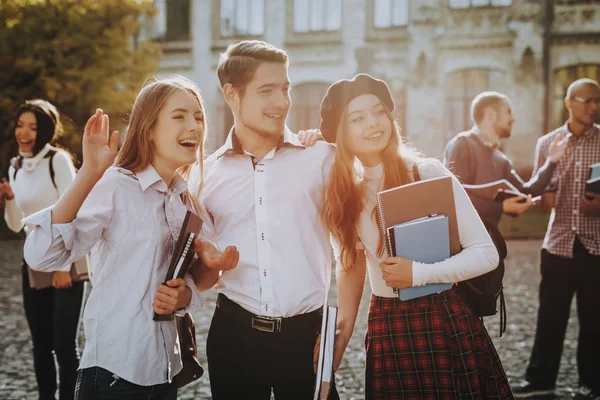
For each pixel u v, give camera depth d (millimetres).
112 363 2332
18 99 17734
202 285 2643
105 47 18609
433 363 2611
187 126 2469
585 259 4449
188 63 23453
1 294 8656
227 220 2805
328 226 2795
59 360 3982
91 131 2297
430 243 2518
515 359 5387
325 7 22469
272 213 2744
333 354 2502
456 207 2605
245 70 2695
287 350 2701
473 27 21250
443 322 2627
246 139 2793
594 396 4449
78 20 18078
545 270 4574
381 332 2713
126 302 2361
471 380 2584
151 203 2441
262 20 23000
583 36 20672
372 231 2771
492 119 4504
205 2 23172
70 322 3980
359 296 2941
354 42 22203
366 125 2656
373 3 22031
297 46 22688
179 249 2348
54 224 2248
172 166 2510
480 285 2707
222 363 2789
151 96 2455
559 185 4520
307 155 2822
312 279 2760
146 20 23438
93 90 18141
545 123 20984
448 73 21562
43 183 4145
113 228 2385
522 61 20969
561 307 4527
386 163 2717
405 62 21844
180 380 2541
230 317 2773
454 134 21656
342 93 2701
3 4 17906
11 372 5188
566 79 21000
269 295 2703
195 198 2846
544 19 20734
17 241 14664
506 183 4141
